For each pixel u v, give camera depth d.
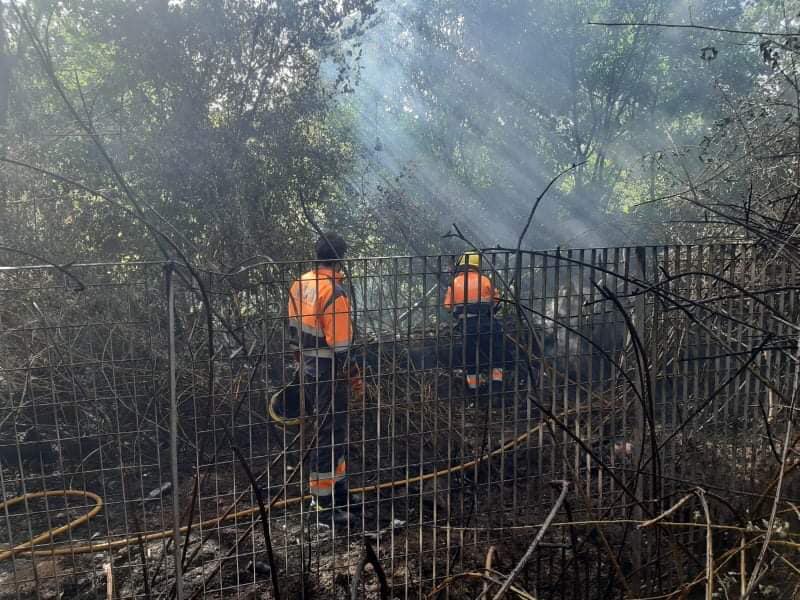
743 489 3.47
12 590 3.09
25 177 6.05
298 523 3.64
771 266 3.44
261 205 7.54
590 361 3.19
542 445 3.12
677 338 3.35
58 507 3.86
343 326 3.10
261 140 8.05
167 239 2.48
